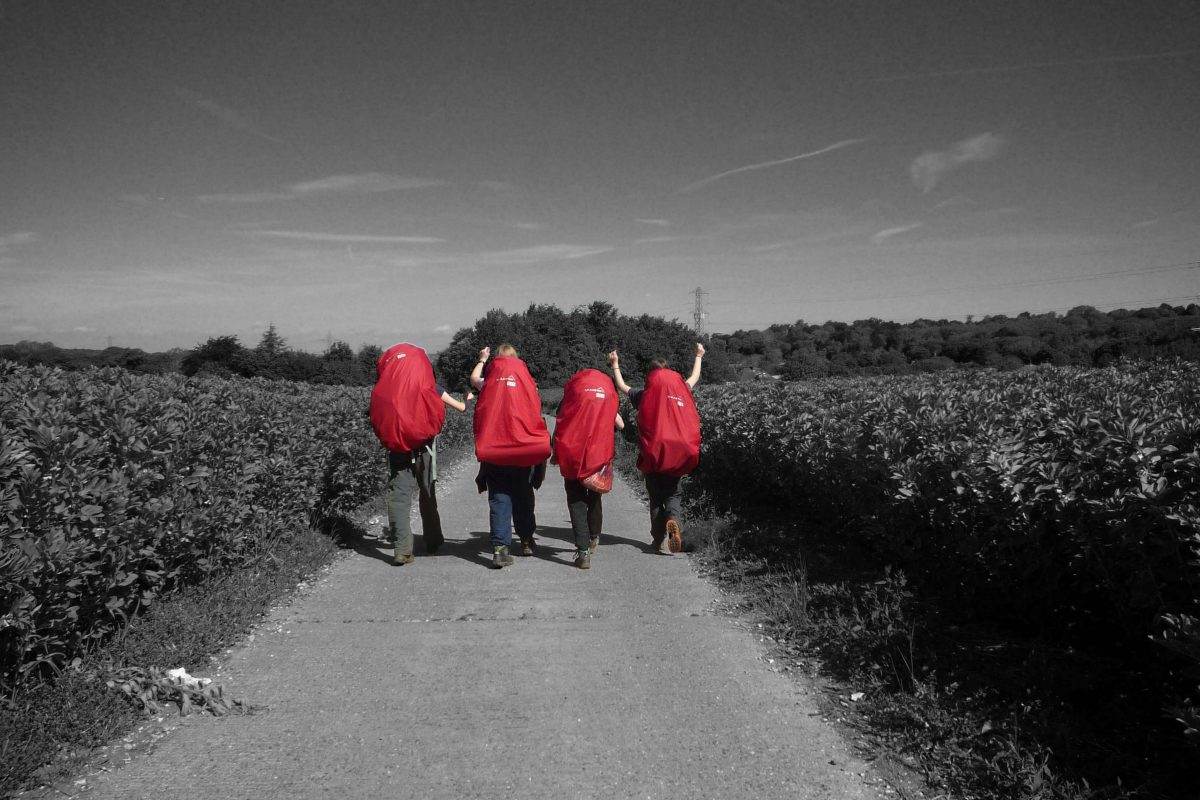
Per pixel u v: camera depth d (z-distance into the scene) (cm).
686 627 504
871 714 367
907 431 577
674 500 715
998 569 455
